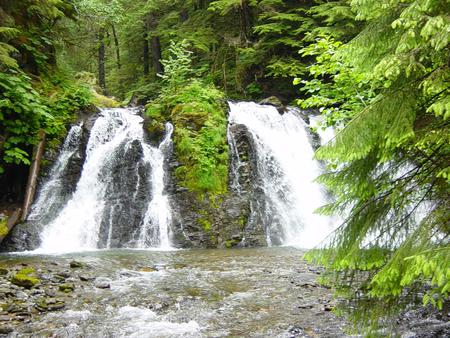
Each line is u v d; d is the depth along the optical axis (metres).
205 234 11.59
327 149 3.53
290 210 13.55
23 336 4.68
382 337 3.96
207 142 12.72
